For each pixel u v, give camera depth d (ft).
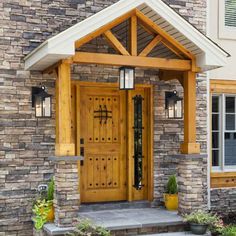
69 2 28.40
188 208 26.37
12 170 26.78
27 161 27.12
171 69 26.55
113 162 29.99
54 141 27.73
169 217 26.50
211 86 32.60
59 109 24.04
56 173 24.16
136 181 30.22
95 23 23.58
